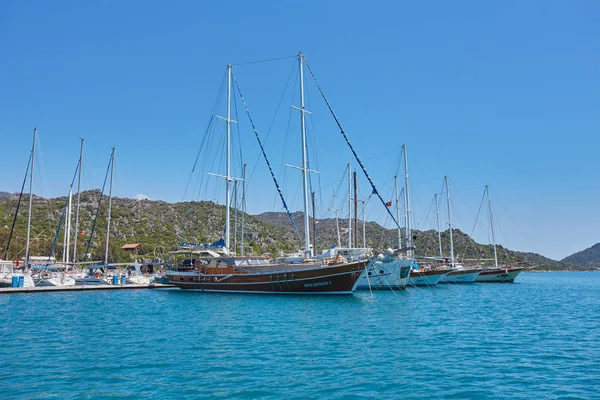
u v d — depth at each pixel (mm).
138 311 33656
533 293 58594
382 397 12883
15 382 14359
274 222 171875
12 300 43156
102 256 99875
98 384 14141
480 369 15953
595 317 31047
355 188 66625
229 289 47719
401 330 24297
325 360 17219
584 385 14094
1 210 128625
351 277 41375
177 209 183000
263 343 20609
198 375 15109
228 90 57375
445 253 109938
